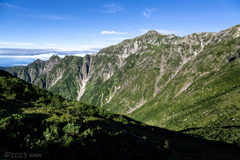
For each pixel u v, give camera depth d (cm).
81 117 5603
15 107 3941
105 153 1955
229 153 7275
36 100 6309
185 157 3703
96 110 10906
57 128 2003
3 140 1339
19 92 6066
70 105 8719
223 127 12375
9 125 1608
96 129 2848
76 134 2048
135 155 2225
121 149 2230
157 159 2742
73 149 1570
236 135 9925
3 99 4434
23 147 1323
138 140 3111
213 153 5475
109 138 2628
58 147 1517
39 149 1405
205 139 11044
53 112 4350
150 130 12912
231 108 14800
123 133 3519
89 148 1697
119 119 11950
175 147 5247
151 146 3105
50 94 8825
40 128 1881
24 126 1738
